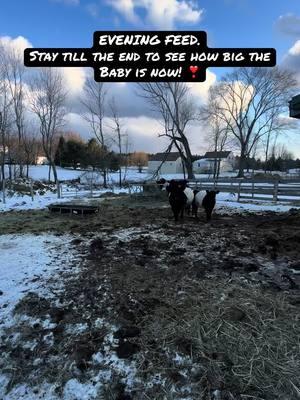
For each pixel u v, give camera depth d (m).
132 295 4.86
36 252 7.22
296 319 4.07
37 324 4.26
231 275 5.49
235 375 3.29
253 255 6.62
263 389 3.12
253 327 3.94
